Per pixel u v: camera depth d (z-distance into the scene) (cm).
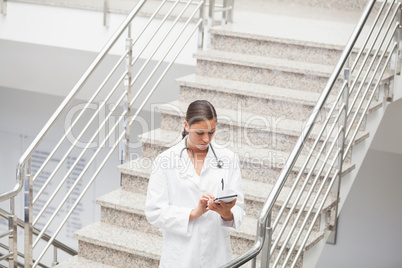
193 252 287
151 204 287
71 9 520
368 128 453
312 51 473
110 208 393
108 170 753
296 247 362
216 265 294
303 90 454
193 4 518
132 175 408
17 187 332
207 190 289
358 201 739
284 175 305
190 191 288
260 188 393
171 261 292
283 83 459
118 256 371
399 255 727
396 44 449
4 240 818
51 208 797
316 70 446
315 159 391
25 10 533
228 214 279
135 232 386
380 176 723
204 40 506
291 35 492
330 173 396
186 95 461
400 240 724
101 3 521
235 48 495
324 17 613
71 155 764
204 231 287
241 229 365
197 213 279
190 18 463
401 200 715
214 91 452
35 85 635
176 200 291
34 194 797
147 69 602
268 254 298
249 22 549
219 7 536
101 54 380
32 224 353
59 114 350
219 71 474
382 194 725
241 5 658
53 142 759
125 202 391
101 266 373
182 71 590
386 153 713
